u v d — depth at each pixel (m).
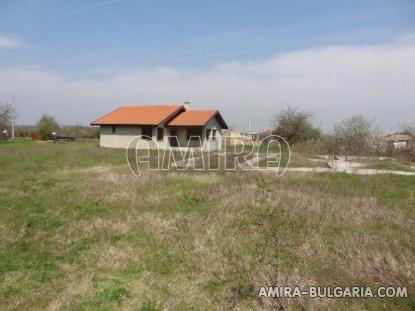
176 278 4.38
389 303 3.79
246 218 6.42
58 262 4.81
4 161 15.62
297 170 14.80
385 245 5.38
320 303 3.71
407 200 9.24
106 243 5.52
